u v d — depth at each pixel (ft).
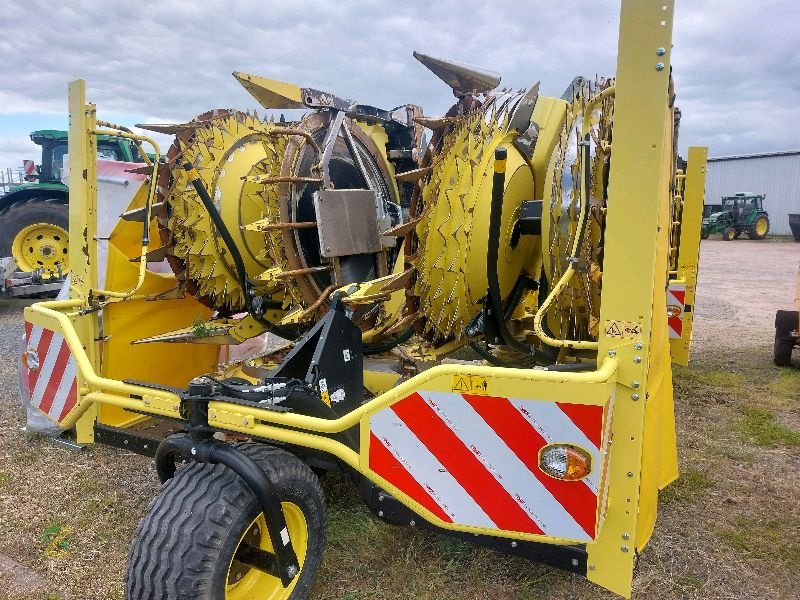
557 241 9.13
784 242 89.76
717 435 14.24
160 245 13.53
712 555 9.44
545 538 6.40
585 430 6.07
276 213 12.40
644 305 6.28
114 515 10.23
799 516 10.61
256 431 7.07
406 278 10.40
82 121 10.71
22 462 12.01
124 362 12.40
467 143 10.37
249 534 7.48
